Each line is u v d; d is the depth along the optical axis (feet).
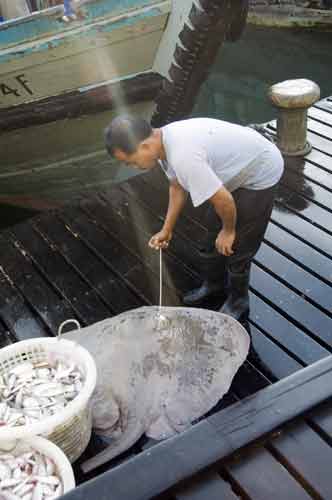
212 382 8.67
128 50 16.78
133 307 11.33
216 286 10.96
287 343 10.07
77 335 9.14
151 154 7.98
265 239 12.73
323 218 13.28
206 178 7.82
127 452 8.34
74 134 18.04
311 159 15.47
